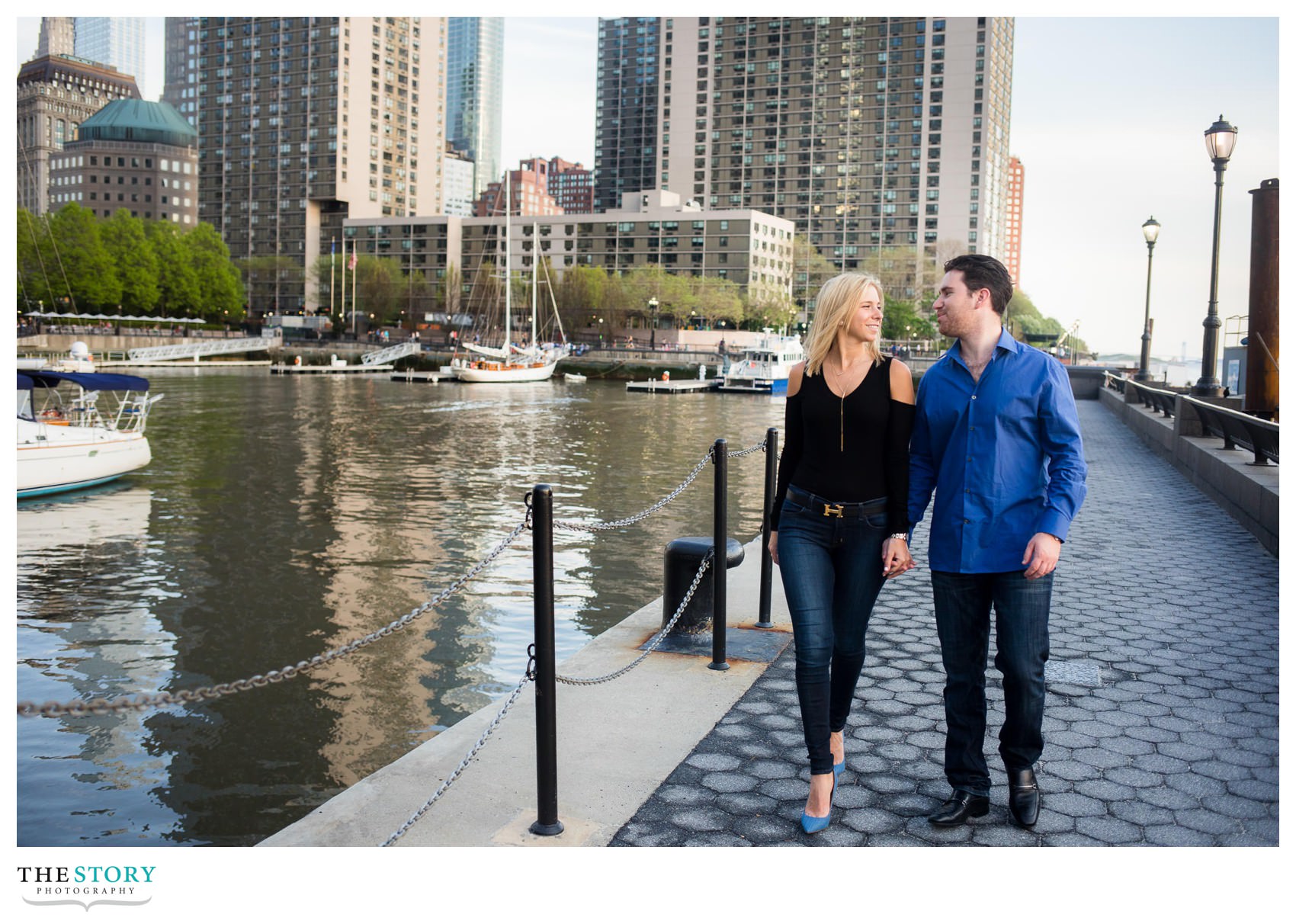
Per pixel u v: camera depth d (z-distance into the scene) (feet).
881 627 21.72
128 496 69.56
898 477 11.79
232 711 27.50
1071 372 144.15
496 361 283.18
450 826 11.94
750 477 83.10
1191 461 48.26
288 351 356.18
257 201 555.69
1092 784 13.01
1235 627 21.39
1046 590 11.57
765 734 14.98
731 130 588.50
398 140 568.41
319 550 50.75
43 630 36.29
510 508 65.21
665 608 20.35
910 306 453.99
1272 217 45.50
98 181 550.36
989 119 545.85
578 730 15.06
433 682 29.99
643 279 414.00
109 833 20.54
